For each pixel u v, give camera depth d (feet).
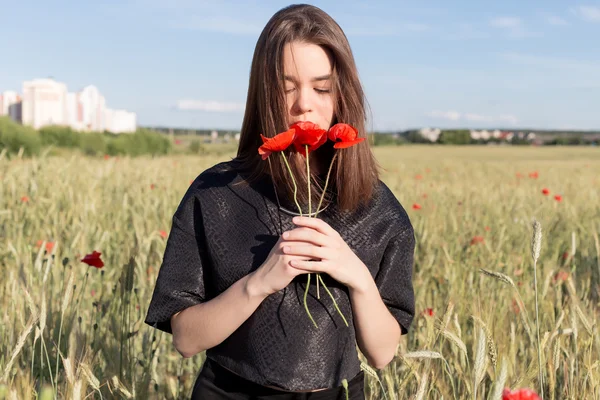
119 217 19.80
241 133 6.00
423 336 9.29
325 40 5.43
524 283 12.85
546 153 194.59
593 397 7.11
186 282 5.62
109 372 8.07
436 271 14.92
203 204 5.66
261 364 5.29
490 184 45.93
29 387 6.77
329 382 5.33
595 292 13.20
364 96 5.77
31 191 21.79
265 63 5.50
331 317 5.40
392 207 5.86
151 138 112.88
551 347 7.97
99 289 13.33
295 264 4.97
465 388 7.37
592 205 29.94
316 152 5.83
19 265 10.20
